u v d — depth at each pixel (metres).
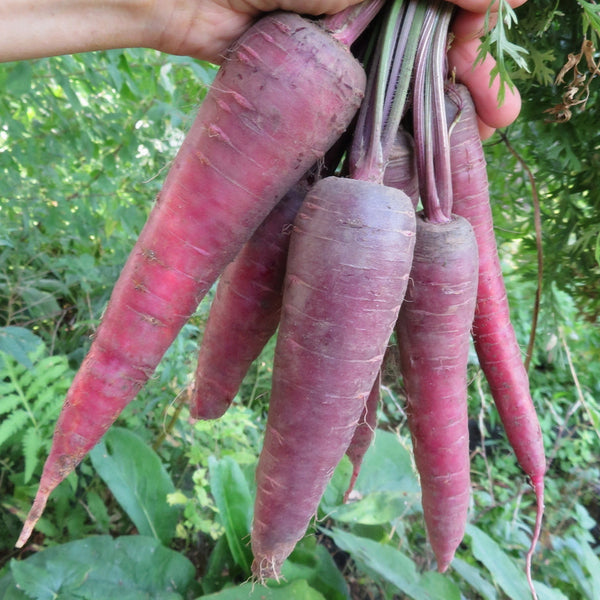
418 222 0.80
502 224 1.59
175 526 1.81
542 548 2.34
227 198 0.70
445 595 1.60
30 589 1.37
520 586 1.71
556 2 0.99
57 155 1.59
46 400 1.73
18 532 1.84
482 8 0.74
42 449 1.85
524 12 1.06
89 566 1.48
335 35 0.69
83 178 1.93
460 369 0.86
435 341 0.83
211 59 0.79
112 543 1.58
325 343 0.70
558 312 1.48
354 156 0.73
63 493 1.83
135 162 1.84
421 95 0.77
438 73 0.76
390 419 2.75
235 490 1.75
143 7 0.71
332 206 0.69
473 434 3.11
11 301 1.91
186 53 0.78
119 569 1.53
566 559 2.17
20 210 1.77
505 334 1.00
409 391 0.90
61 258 2.01
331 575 1.78
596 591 2.03
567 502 2.73
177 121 1.59
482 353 1.02
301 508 0.81
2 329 1.27
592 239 1.37
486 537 1.84
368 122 0.73
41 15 0.70
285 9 0.68
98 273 2.03
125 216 1.77
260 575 0.90
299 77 0.65
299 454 0.76
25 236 1.87
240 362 0.96
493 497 2.56
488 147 1.43
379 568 1.61
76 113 1.62
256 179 0.69
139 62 1.53
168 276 0.73
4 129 1.52
